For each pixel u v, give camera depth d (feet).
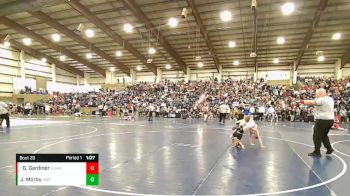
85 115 96.99
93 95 111.75
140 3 66.23
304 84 96.07
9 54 104.47
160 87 106.22
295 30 77.05
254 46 89.30
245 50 95.04
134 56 105.60
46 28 84.02
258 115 74.08
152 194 12.96
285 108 72.69
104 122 62.59
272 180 15.40
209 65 115.03
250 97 85.40
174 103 90.53
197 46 94.07
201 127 50.14
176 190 13.57
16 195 12.66
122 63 118.83
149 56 105.40
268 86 93.71
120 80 133.49
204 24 75.51
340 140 33.35
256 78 106.52
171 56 97.86
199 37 86.02
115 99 102.83
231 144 28.91
